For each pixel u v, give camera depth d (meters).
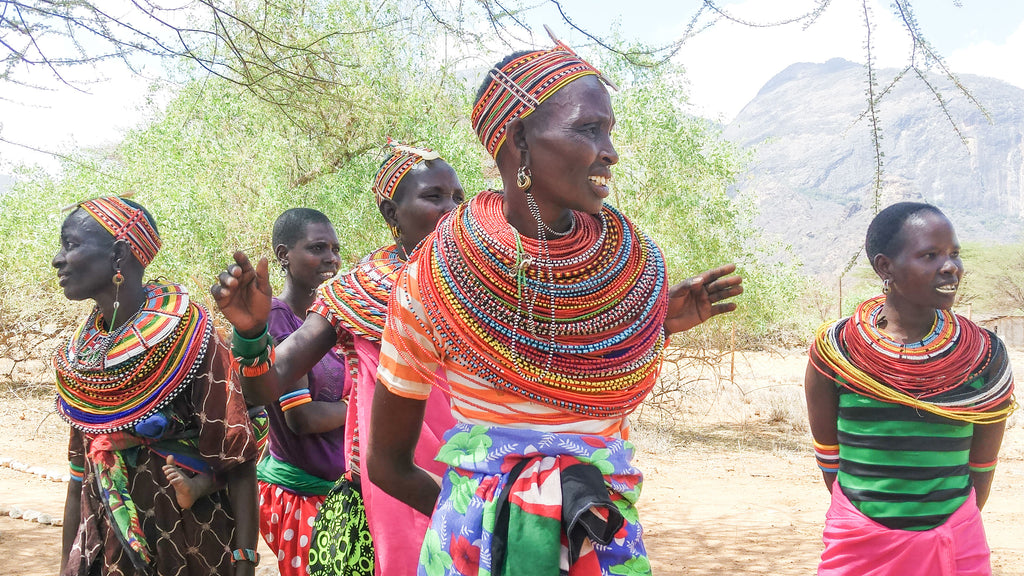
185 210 10.44
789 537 7.16
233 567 3.20
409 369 2.13
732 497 8.70
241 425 3.10
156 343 3.05
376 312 3.06
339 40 10.84
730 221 12.32
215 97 11.12
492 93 2.06
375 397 2.19
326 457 3.73
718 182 12.48
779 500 8.61
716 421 13.68
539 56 2.05
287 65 9.06
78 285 3.12
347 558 3.09
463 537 1.99
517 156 2.05
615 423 2.11
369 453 2.26
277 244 4.48
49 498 7.89
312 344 3.11
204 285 10.60
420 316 2.08
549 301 1.97
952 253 3.34
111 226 3.14
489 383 2.01
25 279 12.67
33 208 12.53
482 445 2.02
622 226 2.13
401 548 2.90
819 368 3.54
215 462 3.08
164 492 3.12
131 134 12.30
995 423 3.41
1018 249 42.34
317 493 3.76
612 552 1.97
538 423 2.00
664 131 11.71
